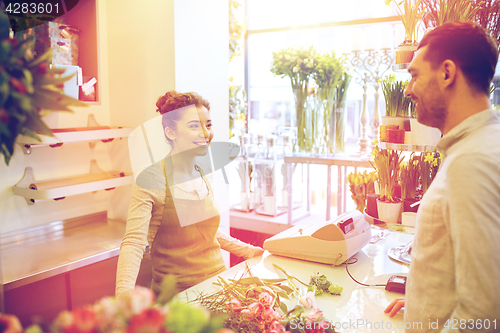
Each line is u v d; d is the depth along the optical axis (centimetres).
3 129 60
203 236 156
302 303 118
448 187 80
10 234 199
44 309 172
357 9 294
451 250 83
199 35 221
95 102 209
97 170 232
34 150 205
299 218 296
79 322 51
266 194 298
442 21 151
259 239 309
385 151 170
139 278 203
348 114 303
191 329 52
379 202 167
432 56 89
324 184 324
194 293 132
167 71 211
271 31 326
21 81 58
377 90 258
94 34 206
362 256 168
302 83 276
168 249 151
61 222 220
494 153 77
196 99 152
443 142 89
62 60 195
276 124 339
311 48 271
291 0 316
